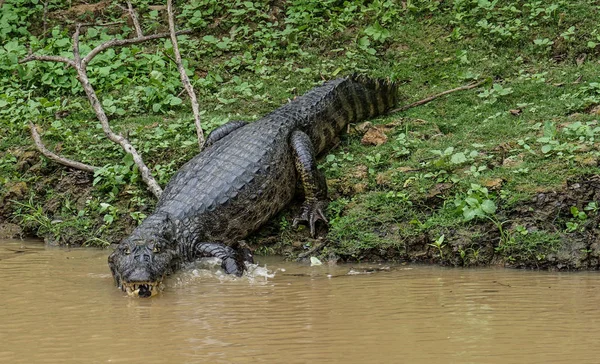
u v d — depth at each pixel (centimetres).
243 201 1054
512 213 1001
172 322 734
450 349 639
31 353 645
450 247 984
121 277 866
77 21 1742
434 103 1376
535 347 642
